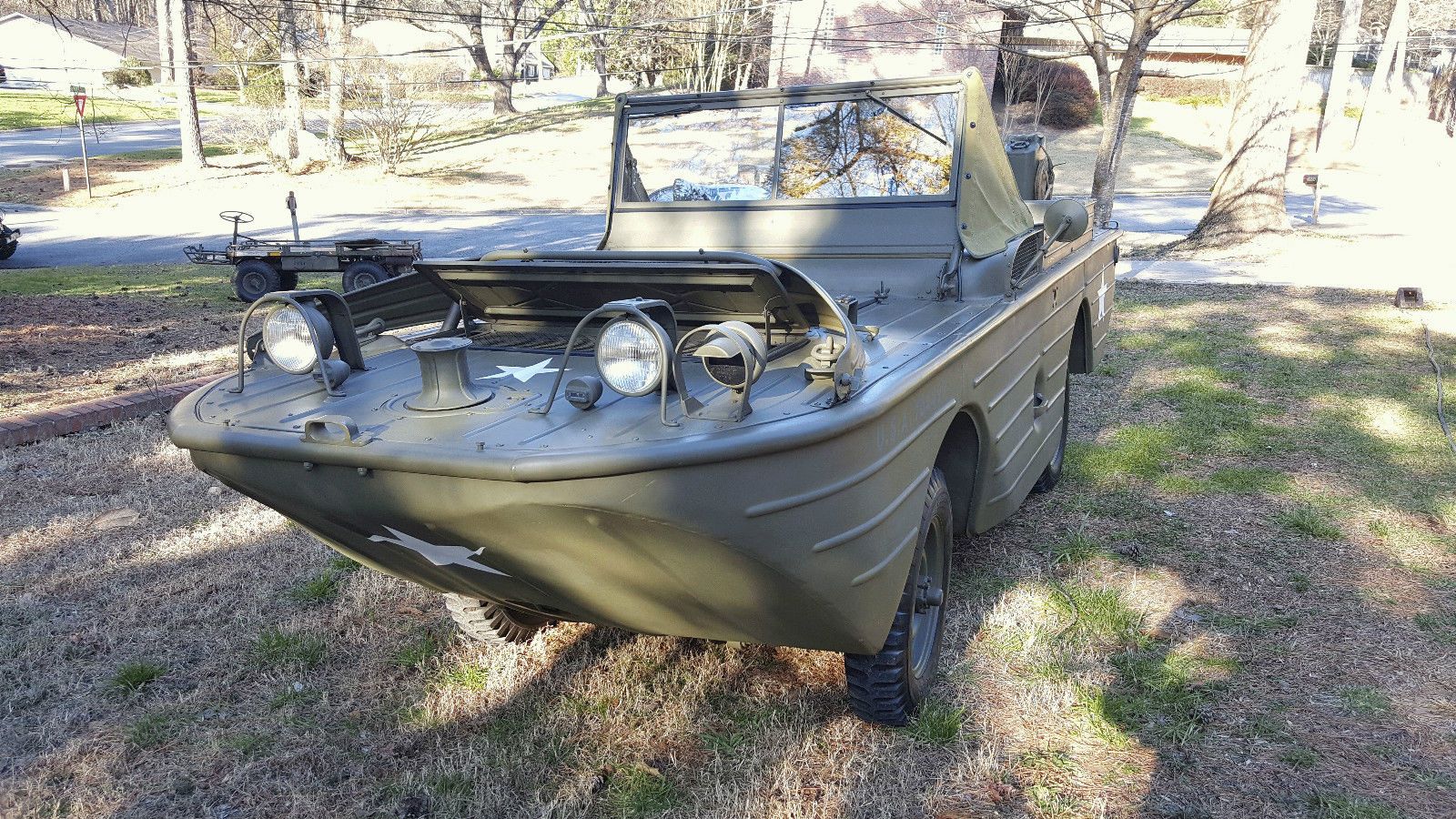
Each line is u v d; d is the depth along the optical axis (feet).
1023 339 14.32
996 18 87.56
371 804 10.77
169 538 17.75
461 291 12.46
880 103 14.76
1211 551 16.67
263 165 110.52
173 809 10.77
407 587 15.72
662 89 143.54
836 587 9.29
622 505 8.26
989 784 10.80
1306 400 25.35
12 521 18.60
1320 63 144.05
